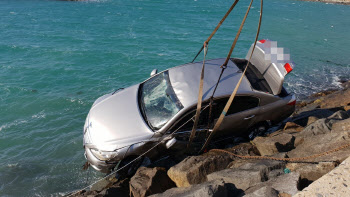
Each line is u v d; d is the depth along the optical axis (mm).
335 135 5379
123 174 6070
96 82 14203
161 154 5918
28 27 28359
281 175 4281
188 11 43219
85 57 18328
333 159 4645
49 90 13164
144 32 27203
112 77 15031
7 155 8484
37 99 12133
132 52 19812
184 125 5680
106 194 5438
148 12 40562
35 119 10555
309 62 17812
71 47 21000
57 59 18047
